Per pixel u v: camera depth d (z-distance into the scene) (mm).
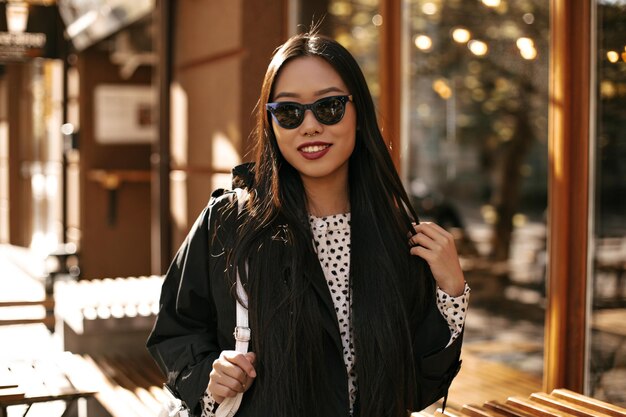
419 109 10062
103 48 12070
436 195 12773
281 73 2605
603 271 4242
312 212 2670
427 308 2635
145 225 12328
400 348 2484
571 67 4289
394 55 6277
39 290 9172
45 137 15492
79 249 12156
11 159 17312
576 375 4289
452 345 2539
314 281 2480
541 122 11602
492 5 8641
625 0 4195
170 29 8438
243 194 2623
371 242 2570
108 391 5109
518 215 12922
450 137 11797
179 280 2676
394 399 2479
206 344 2645
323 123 2543
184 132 8133
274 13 6637
